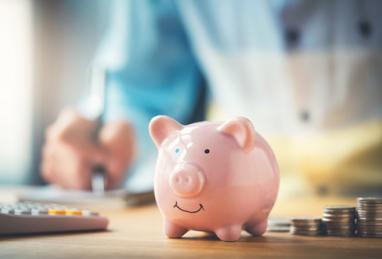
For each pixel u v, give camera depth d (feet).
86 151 5.05
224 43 6.29
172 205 2.27
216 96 6.31
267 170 2.30
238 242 2.24
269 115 6.17
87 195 4.27
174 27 6.35
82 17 6.87
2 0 7.18
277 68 6.15
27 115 7.13
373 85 5.91
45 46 7.00
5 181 7.15
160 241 2.29
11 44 7.14
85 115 5.57
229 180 2.18
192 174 2.16
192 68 6.34
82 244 2.22
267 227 2.62
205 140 2.24
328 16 6.02
